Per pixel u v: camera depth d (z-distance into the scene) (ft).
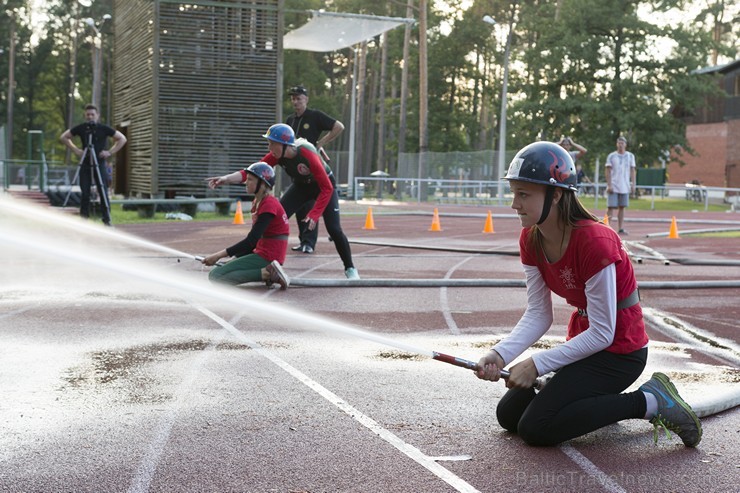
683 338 23.90
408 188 139.33
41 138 103.71
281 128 32.50
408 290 32.65
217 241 51.62
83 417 15.20
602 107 160.97
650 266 42.32
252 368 19.16
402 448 13.73
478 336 23.47
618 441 14.35
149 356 20.21
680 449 13.93
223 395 16.81
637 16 160.86
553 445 14.02
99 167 56.29
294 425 14.89
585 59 161.79
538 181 13.29
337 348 21.50
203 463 12.87
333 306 28.37
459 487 12.01
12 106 288.30
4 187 91.66
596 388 13.87
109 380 17.87
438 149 250.37
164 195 95.20
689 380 18.80
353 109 143.54
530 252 14.33
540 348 22.29
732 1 251.39
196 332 23.27
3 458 13.01
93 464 12.78
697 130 202.59
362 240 55.31
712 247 54.75
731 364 20.62
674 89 158.40
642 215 106.63
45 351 20.56
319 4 249.75
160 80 94.07
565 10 167.43
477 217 92.07
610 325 13.66
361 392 17.24
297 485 12.00
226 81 95.96
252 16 95.91
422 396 17.02
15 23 297.94
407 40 180.04
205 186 96.22
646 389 14.11
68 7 307.78
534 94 171.22
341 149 279.28
